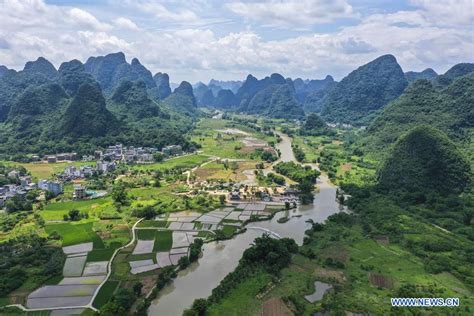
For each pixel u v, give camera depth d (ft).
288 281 382.83
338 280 383.86
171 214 601.62
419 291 361.51
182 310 341.41
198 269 422.41
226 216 593.42
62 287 377.91
